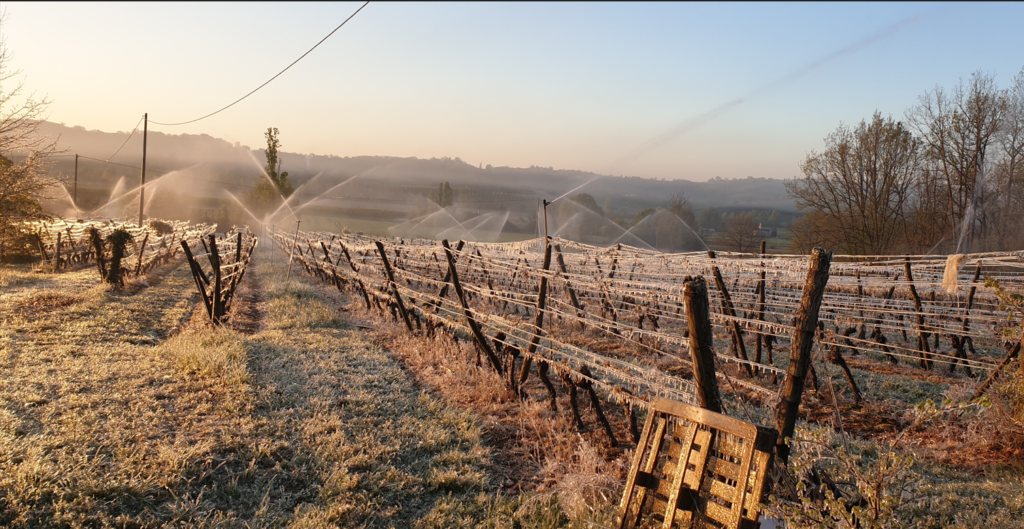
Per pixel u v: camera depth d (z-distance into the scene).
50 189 23.53
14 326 10.30
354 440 6.32
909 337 13.61
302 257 28.31
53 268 20.94
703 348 3.83
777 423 4.04
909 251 26.72
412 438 6.47
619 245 14.11
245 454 5.70
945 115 24.12
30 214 22.55
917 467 5.79
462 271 16.48
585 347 11.62
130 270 19.78
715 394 3.93
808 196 31.27
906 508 4.63
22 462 4.89
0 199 21.14
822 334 8.09
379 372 9.17
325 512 4.77
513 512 4.93
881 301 11.26
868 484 3.26
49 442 5.41
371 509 4.90
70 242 24.44
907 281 9.82
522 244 23.27
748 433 3.51
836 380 9.03
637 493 4.06
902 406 7.73
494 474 5.79
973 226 22.92
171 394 7.34
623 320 14.13
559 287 16.25
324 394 7.74
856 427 7.05
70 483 4.66
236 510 4.81
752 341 12.49
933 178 25.92
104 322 11.46
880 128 28.17
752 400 7.91
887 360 10.80
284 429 6.40
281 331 12.20
